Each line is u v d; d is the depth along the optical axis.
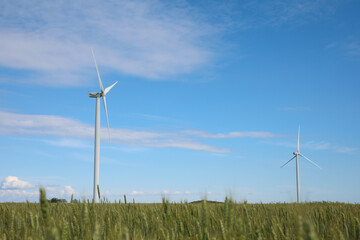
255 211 8.24
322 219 7.29
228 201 4.88
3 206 9.26
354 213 8.84
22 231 5.79
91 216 6.19
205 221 5.17
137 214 7.58
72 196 8.65
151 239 5.61
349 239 5.96
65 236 4.40
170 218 6.54
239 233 3.85
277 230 5.31
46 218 4.05
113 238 5.11
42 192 4.05
